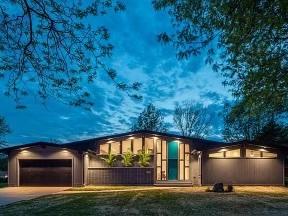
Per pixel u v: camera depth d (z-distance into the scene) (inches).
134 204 648.4
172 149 1191.6
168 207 609.0
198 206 619.8
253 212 555.5
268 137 1576.0
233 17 315.0
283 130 1550.2
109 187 1062.4
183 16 338.0
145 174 1131.3
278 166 1088.8
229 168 1095.0
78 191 932.0
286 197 760.3
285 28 351.3
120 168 1139.9
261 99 438.9
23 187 1074.1
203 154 1101.7
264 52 397.1
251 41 374.0
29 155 1109.7
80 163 1101.1
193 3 333.1
